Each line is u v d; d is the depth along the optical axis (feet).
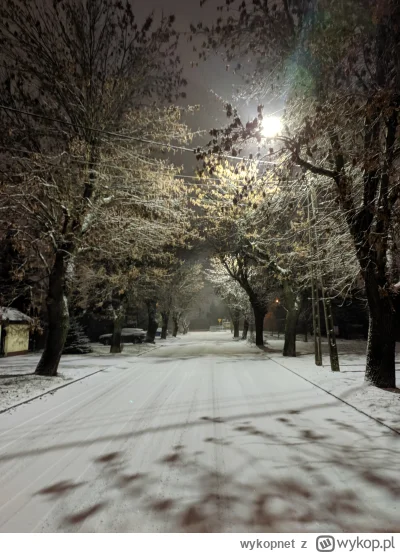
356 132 28.68
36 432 23.07
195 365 58.95
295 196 39.17
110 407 29.60
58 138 43.68
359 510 13.23
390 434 21.52
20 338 84.02
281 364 58.23
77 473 16.83
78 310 111.86
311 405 29.27
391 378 33.76
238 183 42.34
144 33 41.83
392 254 36.76
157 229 50.01
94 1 40.40
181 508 13.55
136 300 101.19
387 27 23.44
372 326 34.78
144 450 19.66
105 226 47.75
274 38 27.17
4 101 40.65
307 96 27.22
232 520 12.73
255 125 25.29
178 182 46.50
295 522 12.58
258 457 18.33
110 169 44.88
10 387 36.52
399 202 28.76
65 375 46.24
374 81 25.66
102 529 12.37
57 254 46.24
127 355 80.64
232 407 28.99
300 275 66.44
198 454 18.89
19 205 40.98
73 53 41.14
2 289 65.82
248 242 69.15
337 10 21.90
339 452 18.83
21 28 38.32
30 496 14.71
